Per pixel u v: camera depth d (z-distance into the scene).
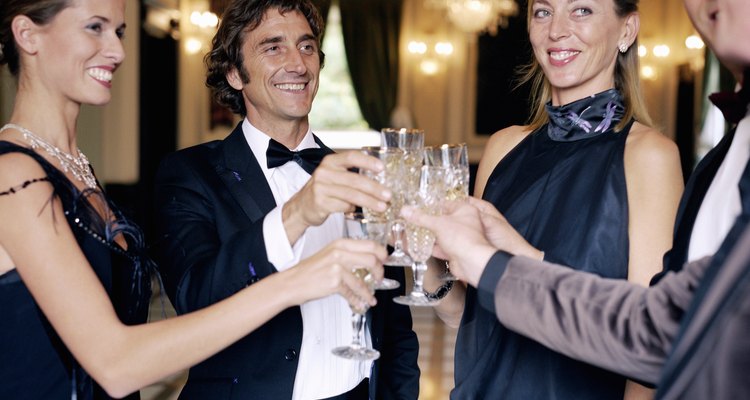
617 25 2.06
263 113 2.36
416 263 1.81
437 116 14.54
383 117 14.65
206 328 1.56
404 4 14.48
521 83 2.41
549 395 1.93
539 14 2.11
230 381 2.13
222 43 2.37
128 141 10.32
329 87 14.95
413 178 1.73
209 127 13.29
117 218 1.80
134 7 10.27
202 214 2.21
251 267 1.80
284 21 2.32
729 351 1.01
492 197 2.22
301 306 2.17
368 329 2.29
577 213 1.98
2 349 1.64
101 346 1.56
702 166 1.59
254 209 2.24
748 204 1.21
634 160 1.96
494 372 2.02
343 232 2.37
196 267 1.99
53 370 1.68
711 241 1.48
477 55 14.35
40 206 1.57
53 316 1.57
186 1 11.97
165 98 11.66
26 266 1.56
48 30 1.70
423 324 7.55
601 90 2.09
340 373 2.23
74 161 1.82
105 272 1.73
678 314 1.21
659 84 13.43
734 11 1.24
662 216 1.90
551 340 1.33
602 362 1.29
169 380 5.32
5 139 1.71
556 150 2.11
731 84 11.71
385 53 14.56
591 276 1.34
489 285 1.41
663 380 1.09
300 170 2.37
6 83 1.83
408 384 2.48
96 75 1.74
